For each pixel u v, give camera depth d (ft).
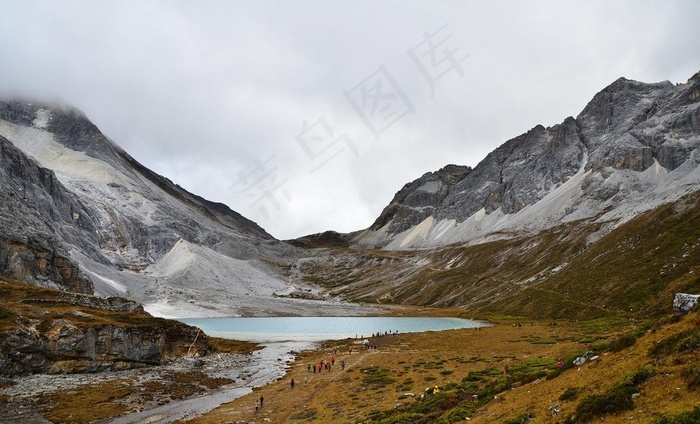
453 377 217.15
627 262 468.34
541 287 559.79
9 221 421.59
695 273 337.11
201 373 270.87
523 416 87.92
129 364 268.82
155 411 189.26
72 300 305.94
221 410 190.49
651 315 323.16
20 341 222.48
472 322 536.01
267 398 210.79
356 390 212.02
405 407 147.84
